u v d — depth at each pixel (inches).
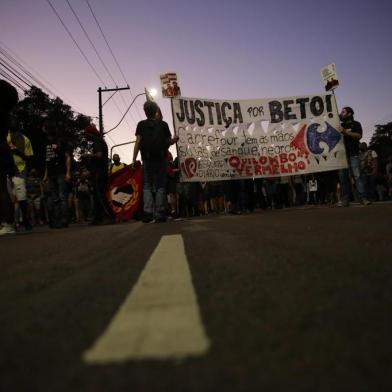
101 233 164.7
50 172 306.0
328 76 356.5
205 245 92.3
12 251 114.8
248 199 370.0
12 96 202.8
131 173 321.4
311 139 355.6
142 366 24.6
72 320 37.7
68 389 22.4
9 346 31.2
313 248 75.0
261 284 47.8
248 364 24.5
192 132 328.5
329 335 29.0
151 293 46.1
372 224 119.1
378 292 39.9
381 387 20.7
